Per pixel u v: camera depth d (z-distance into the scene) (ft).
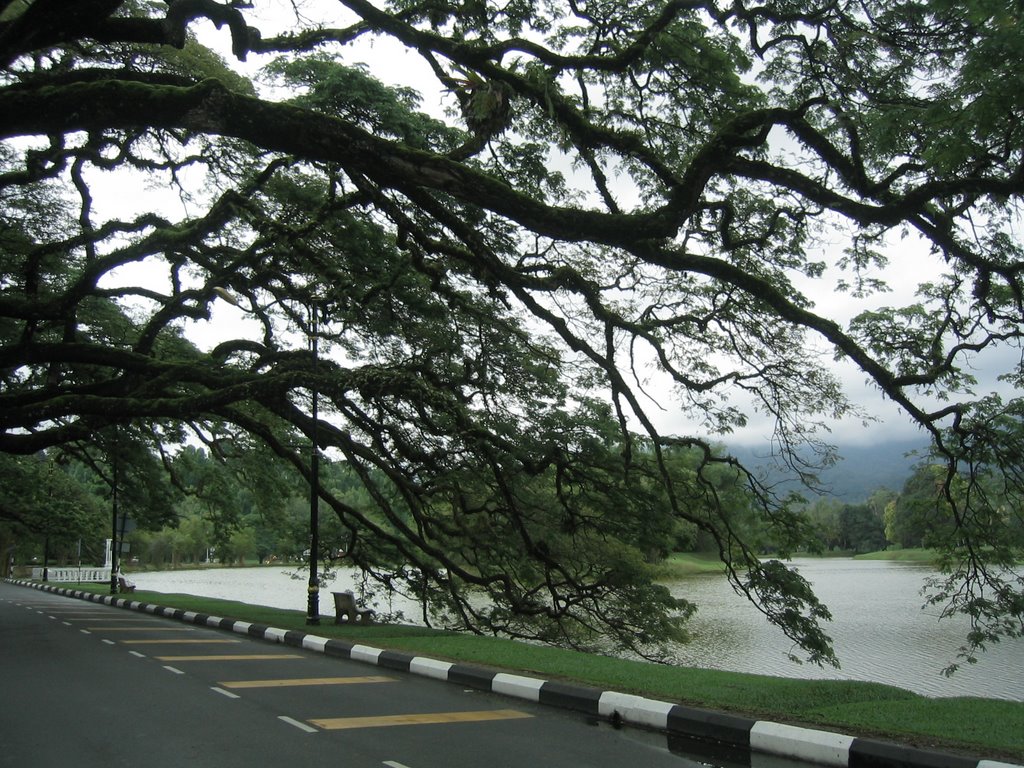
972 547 40.32
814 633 49.01
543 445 60.39
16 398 60.80
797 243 45.88
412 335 62.75
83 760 19.88
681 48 41.34
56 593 123.65
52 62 48.73
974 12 21.74
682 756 21.26
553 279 40.70
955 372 39.96
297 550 82.79
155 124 28.43
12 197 62.54
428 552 67.05
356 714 25.67
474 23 40.91
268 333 67.05
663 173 36.27
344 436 65.36
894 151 29.04
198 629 55.72
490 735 23.08
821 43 38.06
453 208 49.98
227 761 19.83
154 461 101.40
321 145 29.63
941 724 22.02
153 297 62.49
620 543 66.80
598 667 33.01
